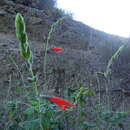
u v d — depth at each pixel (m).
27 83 3.33
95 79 4.99
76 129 2.27
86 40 10.98
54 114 2.10
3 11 10.73
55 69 5.86
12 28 10.21
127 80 6.59
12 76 4.60
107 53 8.42
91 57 8.44
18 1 12.16
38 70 5.58
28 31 10.12
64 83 4.59
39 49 7.63
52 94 3.78
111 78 6.48
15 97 2.83
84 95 2.34
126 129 2.97
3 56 6.20
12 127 2.20
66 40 10.53
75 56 7.91
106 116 2.40
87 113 2.70
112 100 4.30
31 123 1.93
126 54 7.57
